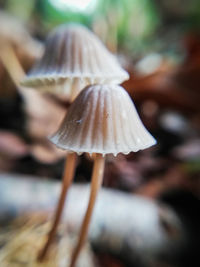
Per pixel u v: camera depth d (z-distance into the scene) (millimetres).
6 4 197
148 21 213
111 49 103
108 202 46
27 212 45
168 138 83
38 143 66
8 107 80
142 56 157
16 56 92
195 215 54
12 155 65
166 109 94
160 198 61
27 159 65
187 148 74
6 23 98
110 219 45
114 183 63
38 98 72
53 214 45
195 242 46
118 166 64
